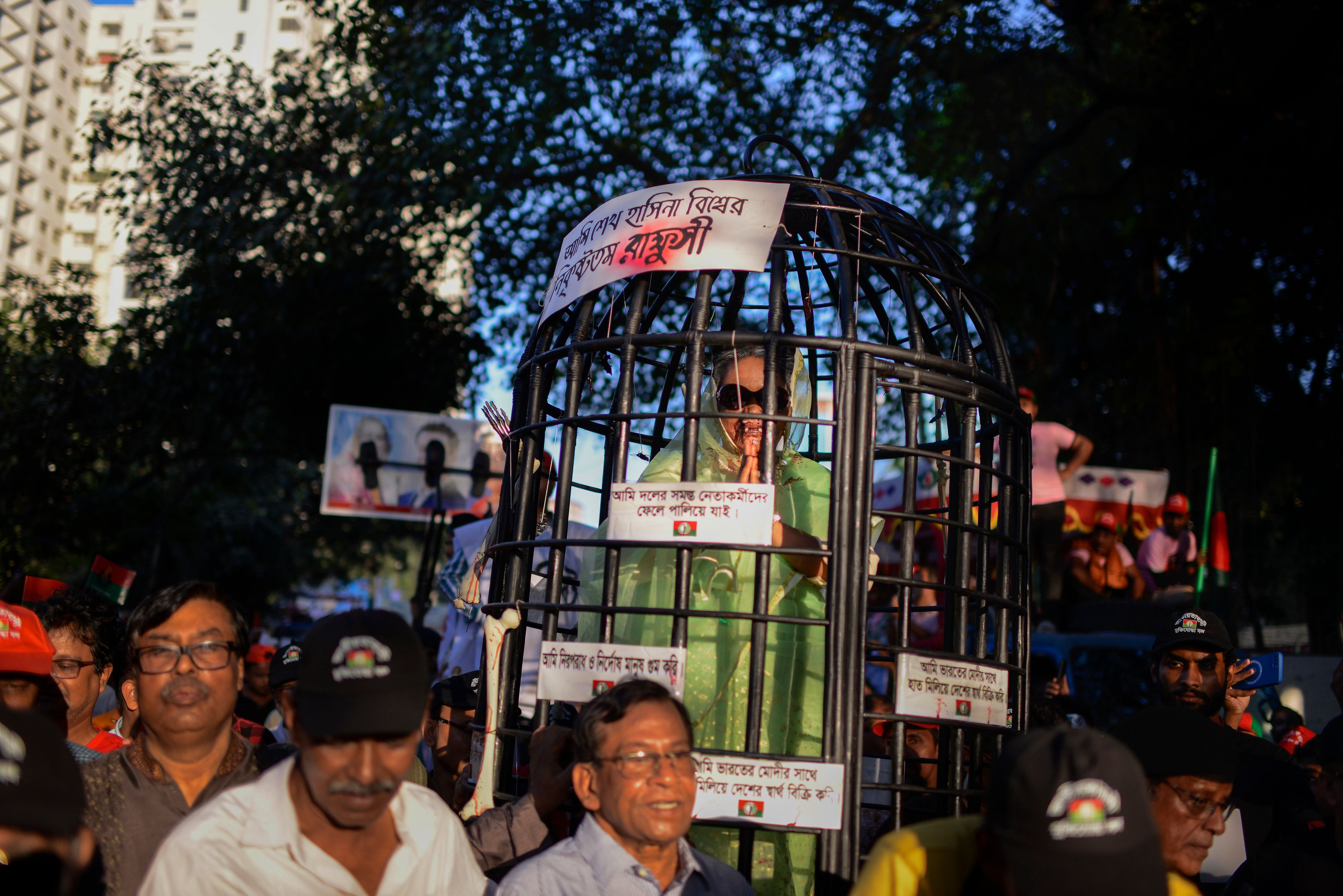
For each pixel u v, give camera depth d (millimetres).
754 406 2852
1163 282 12344
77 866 1633
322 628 1926
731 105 12555
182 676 2316
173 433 15516
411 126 12461
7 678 2590
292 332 14594
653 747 2096
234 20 73062
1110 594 8820
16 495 15328
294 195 14117
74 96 77438
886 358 2422
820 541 2588
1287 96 9414
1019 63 11805
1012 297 12570
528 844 2416
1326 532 11711
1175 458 11586
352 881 1942
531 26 11977
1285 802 3168
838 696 2271
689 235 2543
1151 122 11539
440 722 3639
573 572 3535
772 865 2746
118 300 69938
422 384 16234
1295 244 11148
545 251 13297
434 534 10828
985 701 2459
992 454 2932
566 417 2521
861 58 11844
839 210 2639
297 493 22188
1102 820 1631
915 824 2387
